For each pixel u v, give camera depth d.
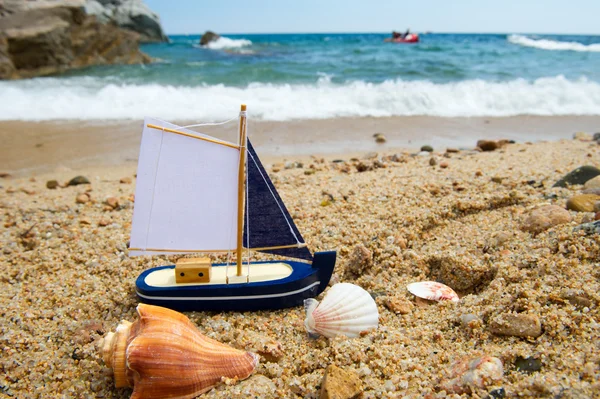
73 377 0.37
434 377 0.34
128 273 0.49
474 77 1.91
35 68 2.15
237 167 0.42
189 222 0.42
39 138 1.04
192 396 0.34
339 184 0.69
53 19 2.25
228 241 0.43
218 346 0.36
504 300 0.39
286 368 0.36
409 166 0.78
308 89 1.58
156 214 0.41
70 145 1.00
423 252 0.50
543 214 0.49
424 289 0.44
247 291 0.42
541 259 0.43
